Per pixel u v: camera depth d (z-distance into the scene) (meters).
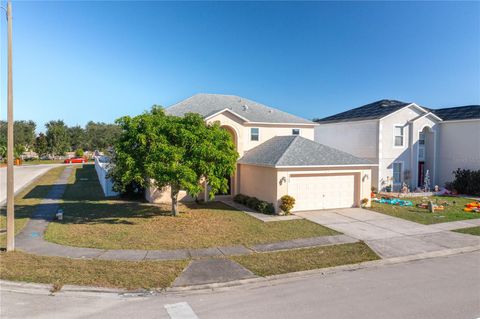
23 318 6.81
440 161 29.03
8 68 10.50
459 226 15.53
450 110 30.66
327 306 7.47
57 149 64.25
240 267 9.91
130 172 14.61
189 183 14.73
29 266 9.59
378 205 20.86
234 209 19.20
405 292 8.28
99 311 7.18
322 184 19.28
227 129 22.92
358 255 11.18
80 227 14.35
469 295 8.09
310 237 13.34
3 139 57.50
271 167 18.08
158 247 11.69
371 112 29.41
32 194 23.86
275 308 7.38
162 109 16.42
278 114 26.53
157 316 6.98
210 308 7.38
